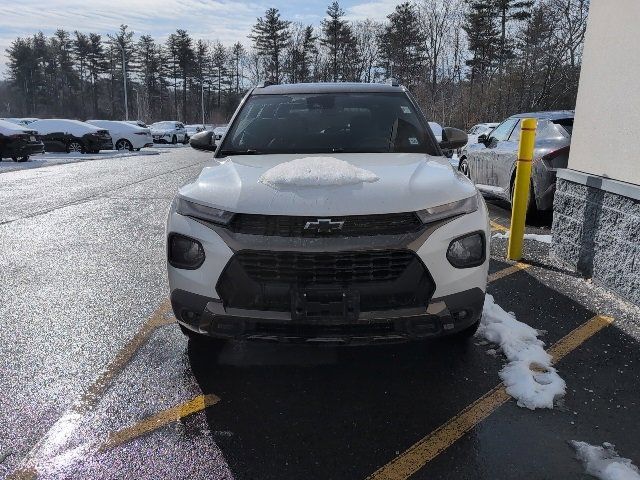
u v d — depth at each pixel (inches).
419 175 118.5
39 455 94.7
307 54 3250.5
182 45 3678.6
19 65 3681.1
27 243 254.2
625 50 164.2
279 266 103.4
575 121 198.1
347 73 3051.2
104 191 440.5
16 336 144.8
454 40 2242.9
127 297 176.9
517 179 208.2
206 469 91.3
